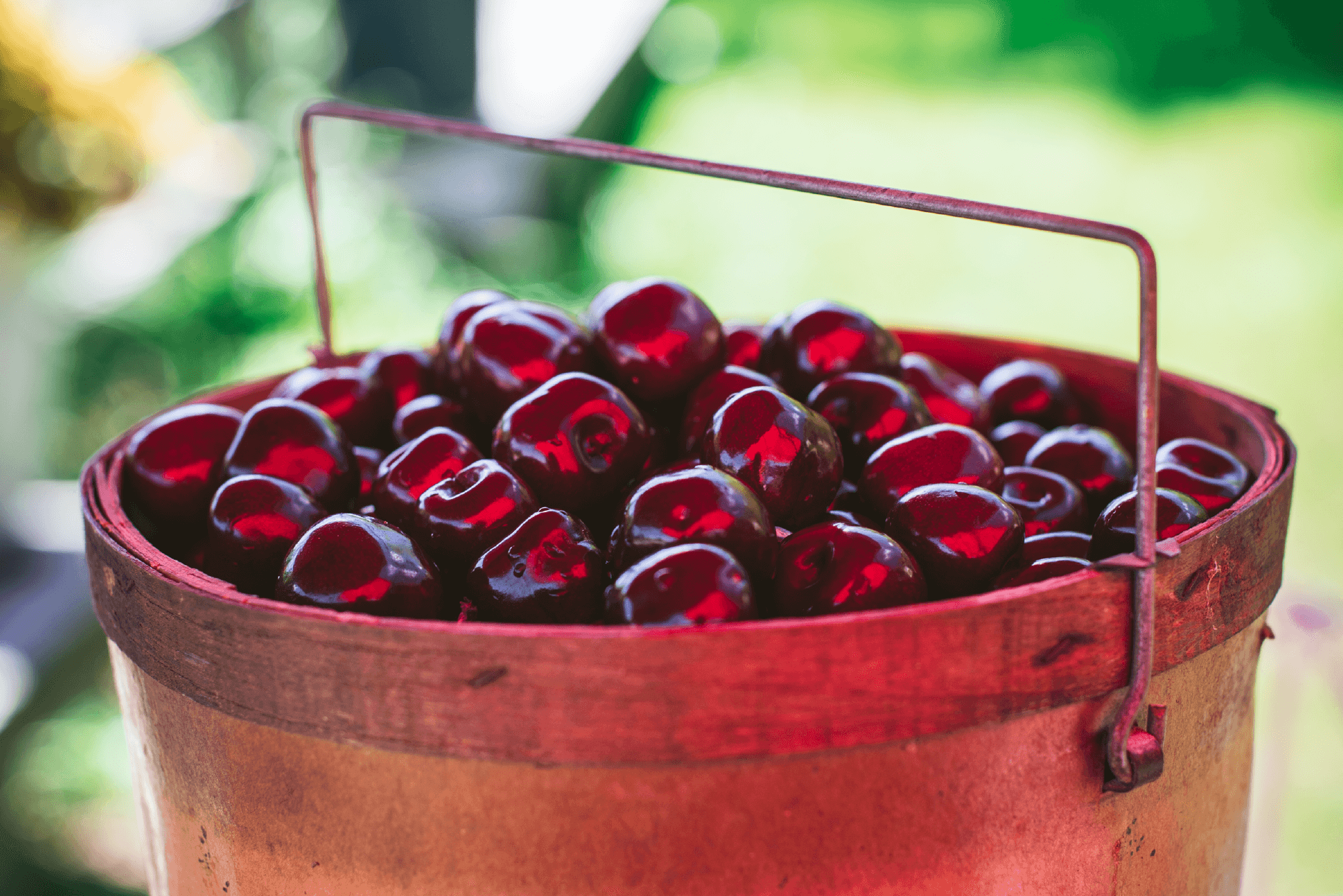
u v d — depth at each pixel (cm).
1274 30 303
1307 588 66
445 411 56
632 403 52
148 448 54
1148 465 46
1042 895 47
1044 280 218
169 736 49
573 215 262
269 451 53
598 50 288
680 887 46
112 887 98
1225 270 213
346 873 47
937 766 46
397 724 46
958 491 50
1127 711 47
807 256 233
